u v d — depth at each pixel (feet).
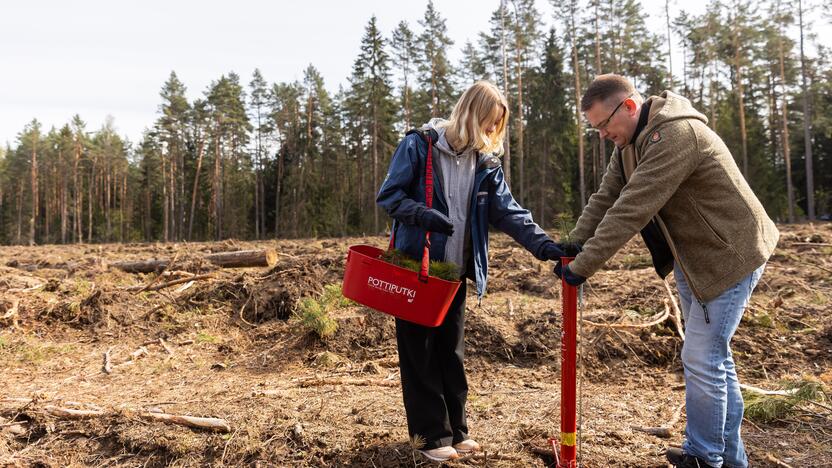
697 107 140.05
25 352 18.61
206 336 20.17
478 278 9.50
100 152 220.02
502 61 117.29
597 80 8.75
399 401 12.83
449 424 9.71
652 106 8.52
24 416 12.23
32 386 15.38
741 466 9.02
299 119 162.50
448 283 8.86
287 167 163.53
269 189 173.06
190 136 186.39
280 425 11.17
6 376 16.42
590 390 14.15
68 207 219.20
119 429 11.32
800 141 129.59
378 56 131.85
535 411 12.13
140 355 18.57
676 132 8.05
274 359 17.53
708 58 128.06
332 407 12.34
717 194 8.23
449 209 9.38
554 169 125.18
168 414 11.73
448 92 127.44
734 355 15.56
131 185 238.48
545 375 15.35
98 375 16.53
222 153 180.65
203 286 24.73
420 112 135.64
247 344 19.25
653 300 19.95
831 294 20.44
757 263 8.27
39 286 26.32
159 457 10.52
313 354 17.60
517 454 9.98
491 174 9.62
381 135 135.85
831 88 118.21
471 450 9.97
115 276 29.91
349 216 147.13
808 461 9.71
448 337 9.83
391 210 9.15
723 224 8.23
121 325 21.44
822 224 68.39
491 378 15.28
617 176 9.56
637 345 16.25
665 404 12.82
